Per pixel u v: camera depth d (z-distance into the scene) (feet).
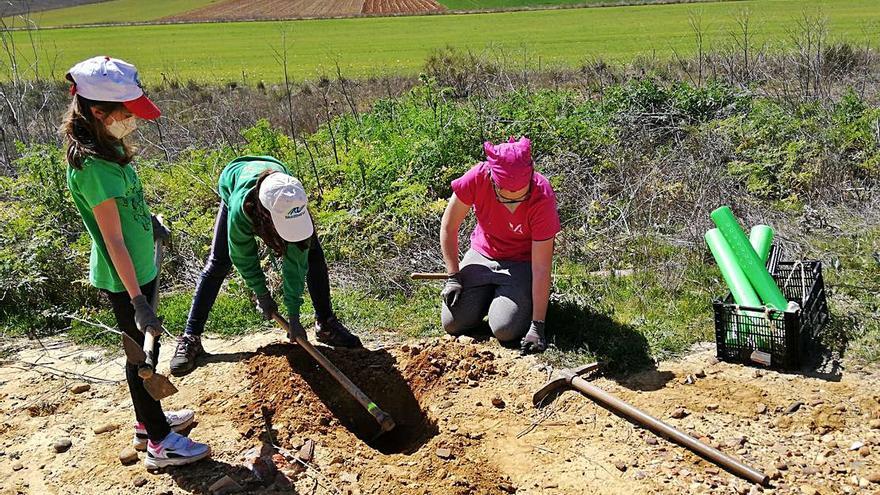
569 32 90.27
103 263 11.34
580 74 49.75
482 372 15.20
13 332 18.54
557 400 14.11
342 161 25.34
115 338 17.75
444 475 12.21
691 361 15.16
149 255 11.60
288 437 13.47
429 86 33.73
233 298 18.88
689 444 12.36
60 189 22.35
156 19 150.10
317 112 41.16
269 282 19.11
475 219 21.63
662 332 16.14
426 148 24.89
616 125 29.25
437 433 13.73
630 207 22.54
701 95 31.76
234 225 13.60
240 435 13.53
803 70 37.01
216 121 34.76
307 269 15.43
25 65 67.46
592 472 12.14
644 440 12.80
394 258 20.53
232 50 91.20
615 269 19.62
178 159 30.22
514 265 16.67
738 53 46.16
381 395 15.53
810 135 26.27
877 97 32.71
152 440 12.39
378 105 34.99
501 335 16.06
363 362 15.97
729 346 14.93
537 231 15.40
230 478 12.27
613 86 35.12
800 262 16.15
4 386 15.88
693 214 21.74
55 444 13.50
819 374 14.25
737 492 11.41
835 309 16.44
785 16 84.99
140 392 11.90
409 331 17.35
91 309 19.30
